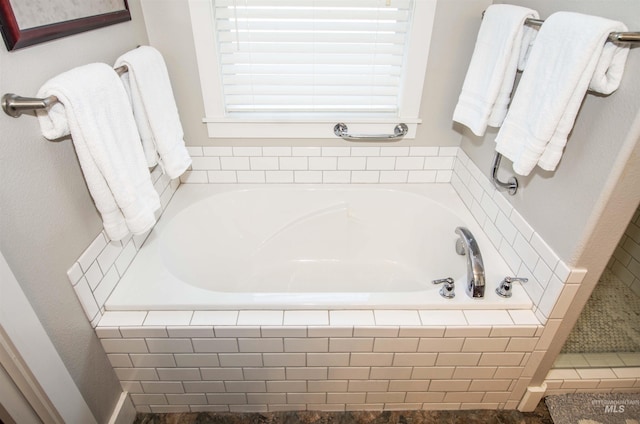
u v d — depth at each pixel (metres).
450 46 1.71
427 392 1.50
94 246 1.23
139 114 1.35
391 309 1.33
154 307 1.31
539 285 1.29
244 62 1.68
